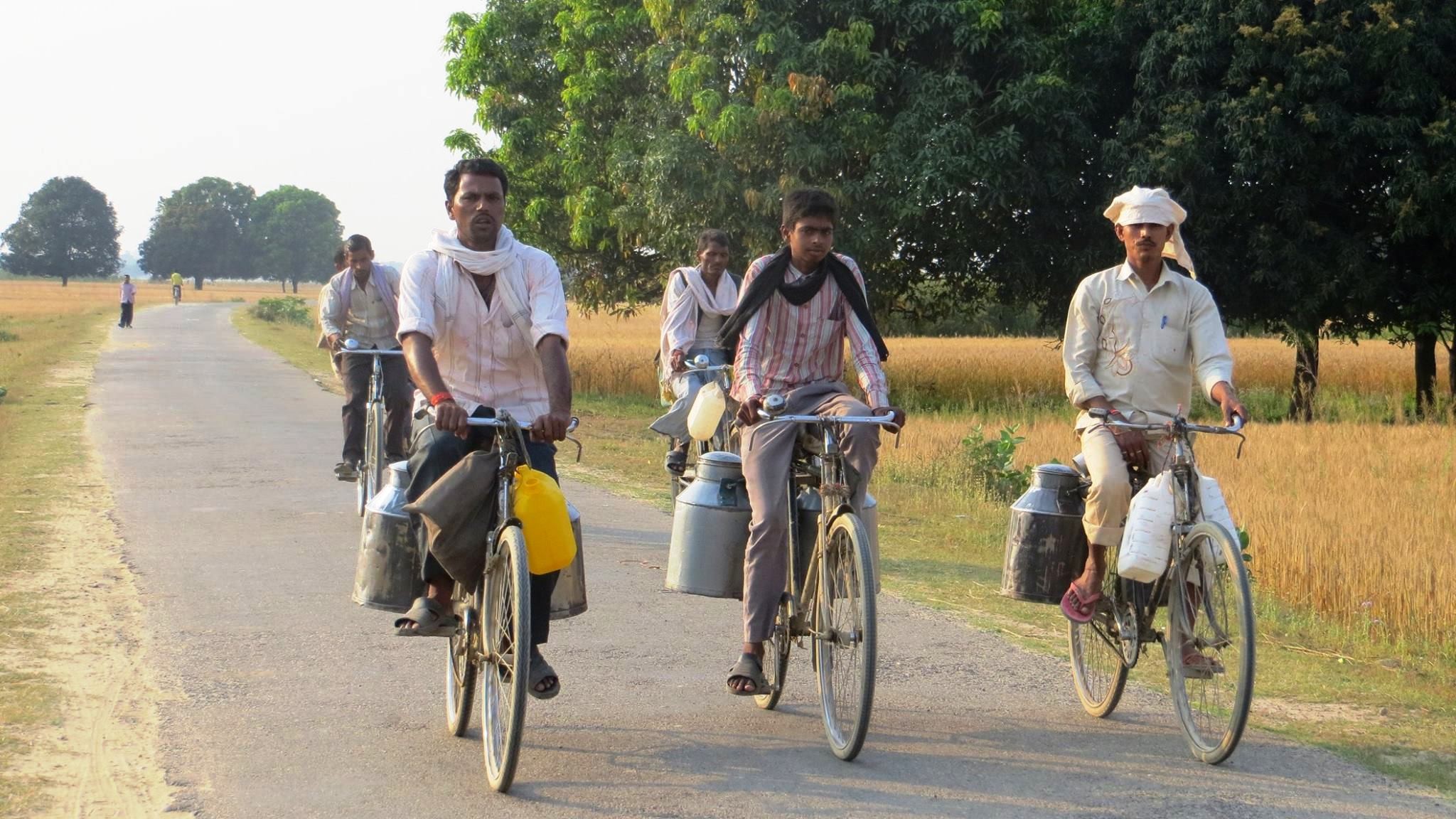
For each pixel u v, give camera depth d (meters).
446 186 4.96
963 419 19.23
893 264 23.64
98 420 16.38
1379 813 4.33
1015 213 22.70
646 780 4.54
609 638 6.55
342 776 4.53
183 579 7.59
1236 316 23.05
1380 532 8.96
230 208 187.00
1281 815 4.29
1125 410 5.27
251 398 20.14
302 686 5.58
